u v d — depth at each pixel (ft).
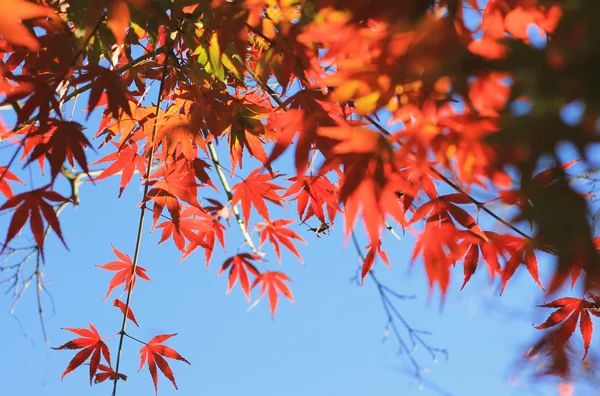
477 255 6.14
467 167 5.67
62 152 6.01
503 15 5.32
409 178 6.15
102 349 6.66
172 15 6.14
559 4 3.87
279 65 6.23
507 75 4.22
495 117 4.48
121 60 6.64
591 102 3.67
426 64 4.77
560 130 3.76
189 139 6.46
